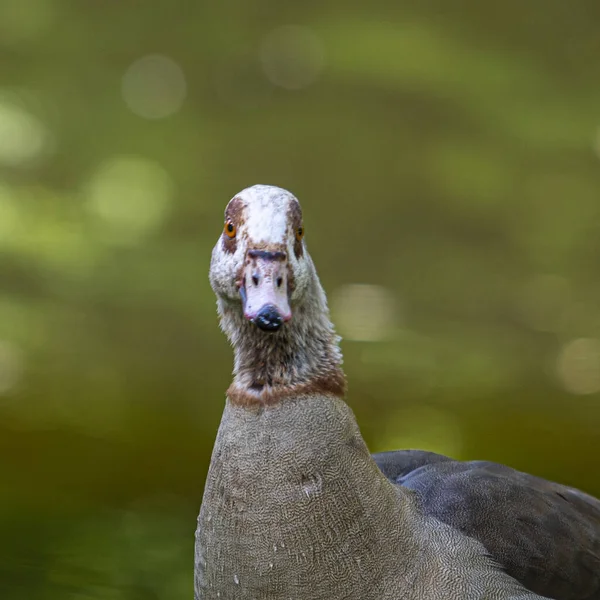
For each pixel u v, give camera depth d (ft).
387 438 47.50
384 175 69.36
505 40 69.41
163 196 65.98
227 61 71.31
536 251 67.72
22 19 68.49
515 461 44.09
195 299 62.13
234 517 18.07
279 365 18.70
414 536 18.83
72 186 66.33
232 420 18.52
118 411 50.62
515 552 19.94
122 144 67.62
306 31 70.28
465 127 69.41
